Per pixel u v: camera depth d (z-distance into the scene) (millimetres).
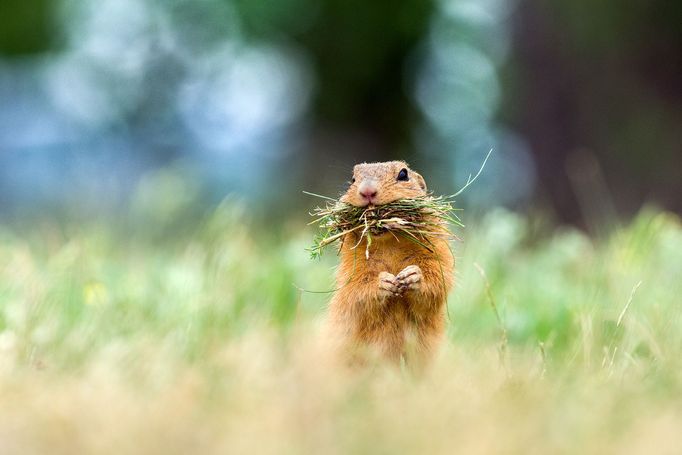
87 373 6480
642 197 25328
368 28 40500
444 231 8719
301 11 40906
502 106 31875
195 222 23062
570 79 25906
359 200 8453
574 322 9578
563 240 14578
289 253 12195
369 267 8477
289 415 5172
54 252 13289
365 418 5230
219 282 10648
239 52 43250
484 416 5312
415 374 7586
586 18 25531
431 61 41750
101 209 21938
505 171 34625
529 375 7055
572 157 25875
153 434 4812
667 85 25438
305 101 41531
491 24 39438
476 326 9898
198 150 43688
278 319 10398
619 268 11703
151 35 44312
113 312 9438
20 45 40969
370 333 8375
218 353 7055
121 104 44844
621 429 5086
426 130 41406
